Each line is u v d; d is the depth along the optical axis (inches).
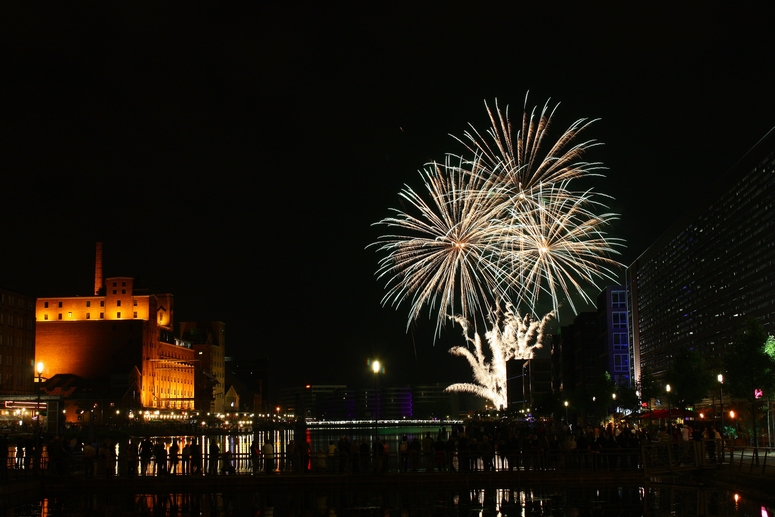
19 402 5157.5
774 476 2037.4
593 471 2393.0
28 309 7736.2
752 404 3341.5
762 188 5718.5
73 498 2277.3
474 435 3442.4
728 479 2239.2
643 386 5413.4
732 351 3526.1
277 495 2283.5
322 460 2507.4
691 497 2103.8
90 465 2436.0
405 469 2460.6
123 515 1934.1
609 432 2662.4
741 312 6131.9
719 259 6697.8
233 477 2404.0
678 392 4377.5
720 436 2687.0
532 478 2380.7
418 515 1872.5
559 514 1846.7
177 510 2005.4
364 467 2497.5
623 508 1923.0
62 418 5103.3
